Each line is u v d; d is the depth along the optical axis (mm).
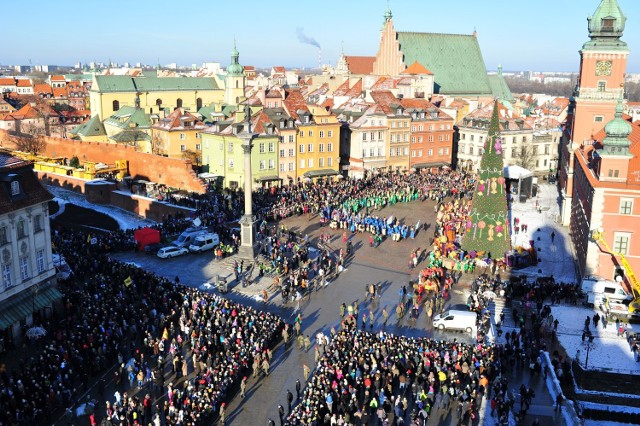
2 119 199625
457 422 47312
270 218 106250
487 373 51750
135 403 46844
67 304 63750
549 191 139500
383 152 144125
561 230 104312
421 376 52031
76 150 152125
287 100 138625
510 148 158000
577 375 55094
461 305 70938
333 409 47219
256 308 70188
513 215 114625
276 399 51031
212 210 105312
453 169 161750
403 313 69312
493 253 85000
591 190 74625
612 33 101125
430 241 97125
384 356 54094
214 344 57094
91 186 121812
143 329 60531
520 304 70750
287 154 130500
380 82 173500
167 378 53781
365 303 72375
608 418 49812
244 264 83625
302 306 71188
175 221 99750
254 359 55094
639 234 72125
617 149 71688
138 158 134750
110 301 64688
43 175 138000
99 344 55406
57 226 104188
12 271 59844
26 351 57406
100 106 191750
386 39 196750
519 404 49656
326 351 55500
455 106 174250
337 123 137000
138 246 89500
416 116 149625
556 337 62375
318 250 91500
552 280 75875
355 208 112250
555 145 166375
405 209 117875
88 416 47594
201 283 77312
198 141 150250
